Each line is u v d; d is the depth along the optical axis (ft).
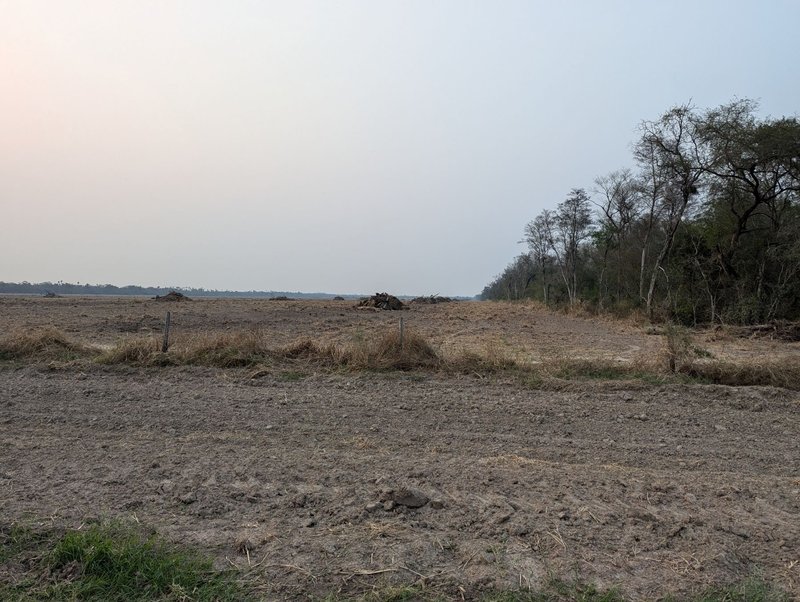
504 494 15.52
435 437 22.11
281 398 27.99
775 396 30.17
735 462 19.76
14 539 12.16
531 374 34.14
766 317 85.66
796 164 85.51
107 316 90.68
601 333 78.18
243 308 132.16
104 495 14.90
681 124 95.09
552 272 222.69
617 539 12.96
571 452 20.43
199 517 13.82
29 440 20.24
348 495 15.08
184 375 32.71
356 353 36.11
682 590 10.98
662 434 23.22
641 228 133.18
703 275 97.81
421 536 12.90
